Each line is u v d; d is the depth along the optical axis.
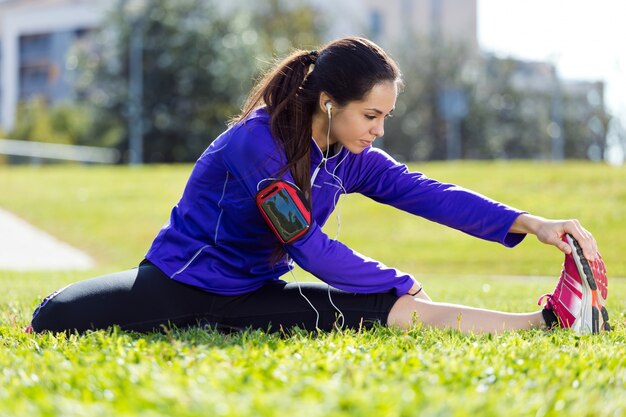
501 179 16.06
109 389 2.16
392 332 3.22
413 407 1.90
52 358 2.58
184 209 3.46
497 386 2.25
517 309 4.52
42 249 13.18
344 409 1.91
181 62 34.22
